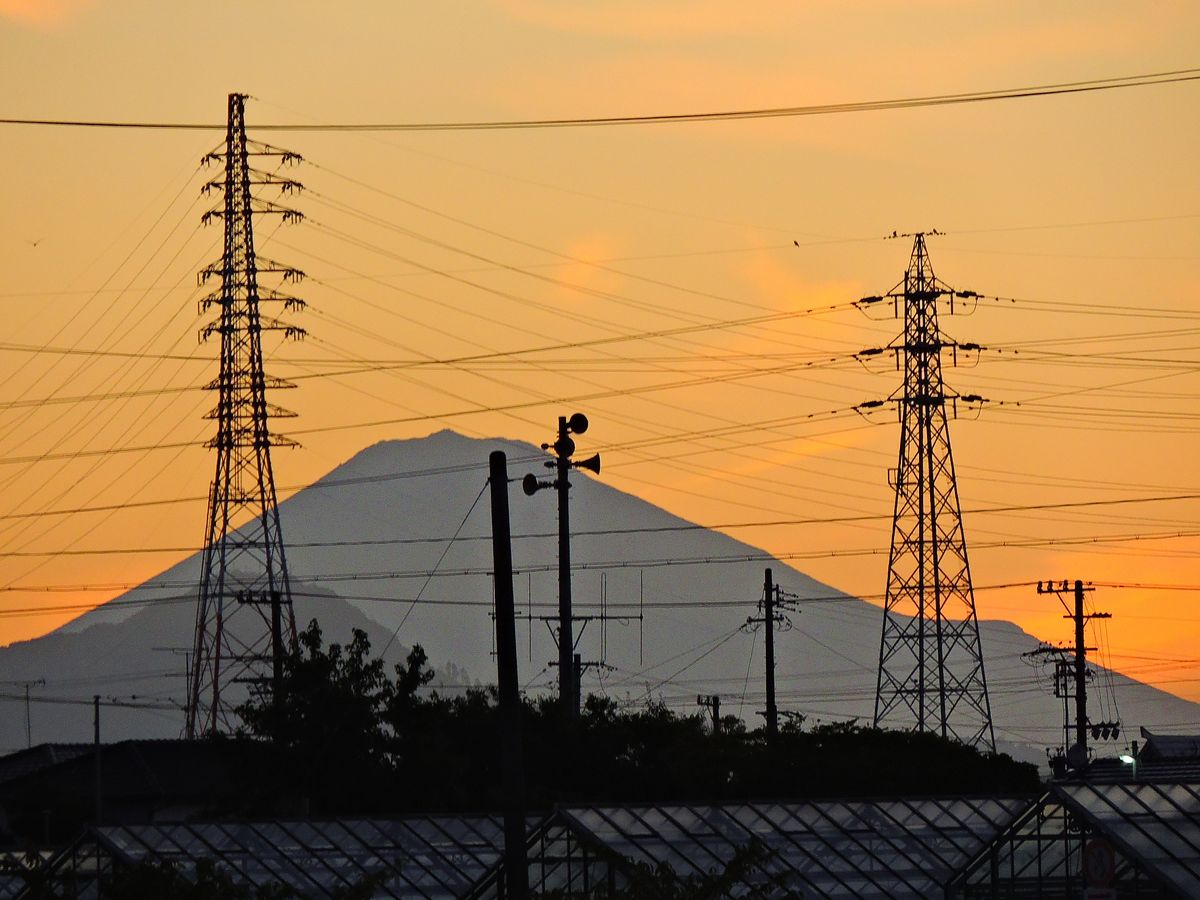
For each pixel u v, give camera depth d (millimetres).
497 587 137125
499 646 137125
